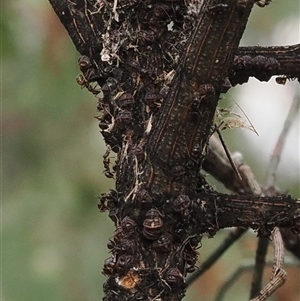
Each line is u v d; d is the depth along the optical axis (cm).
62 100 102
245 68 65
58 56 99
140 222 63
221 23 61
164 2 64
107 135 65
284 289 96
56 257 99
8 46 97
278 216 64
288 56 65
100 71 65
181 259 63
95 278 100
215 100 62
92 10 65
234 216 64
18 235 99
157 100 63
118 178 64
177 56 63
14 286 95
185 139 62
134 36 64
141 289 63
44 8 98
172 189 63
